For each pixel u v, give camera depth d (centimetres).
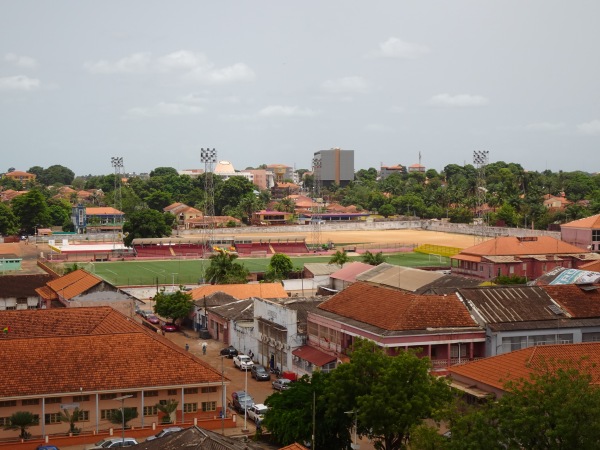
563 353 8031
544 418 5647
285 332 11500
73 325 10812
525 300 10369
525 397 5919
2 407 8462
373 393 7188
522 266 18750
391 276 15288
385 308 10362
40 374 8694
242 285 15988
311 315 11281
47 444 8362
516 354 8106
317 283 18150
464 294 10362
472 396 7956
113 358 9075
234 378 11350
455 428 6094
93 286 14712
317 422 7631
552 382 5953
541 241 19525
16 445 8288
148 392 8956
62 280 16288
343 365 7644
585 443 5478
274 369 11794
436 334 9662
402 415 7012
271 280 19388
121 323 10506
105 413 8788
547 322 10012
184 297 15200
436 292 11419
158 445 6706
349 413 7206
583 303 10450
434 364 9644
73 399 8681
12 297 16288
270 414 7950
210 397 9188
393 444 7350
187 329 15325
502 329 9738
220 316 13962
